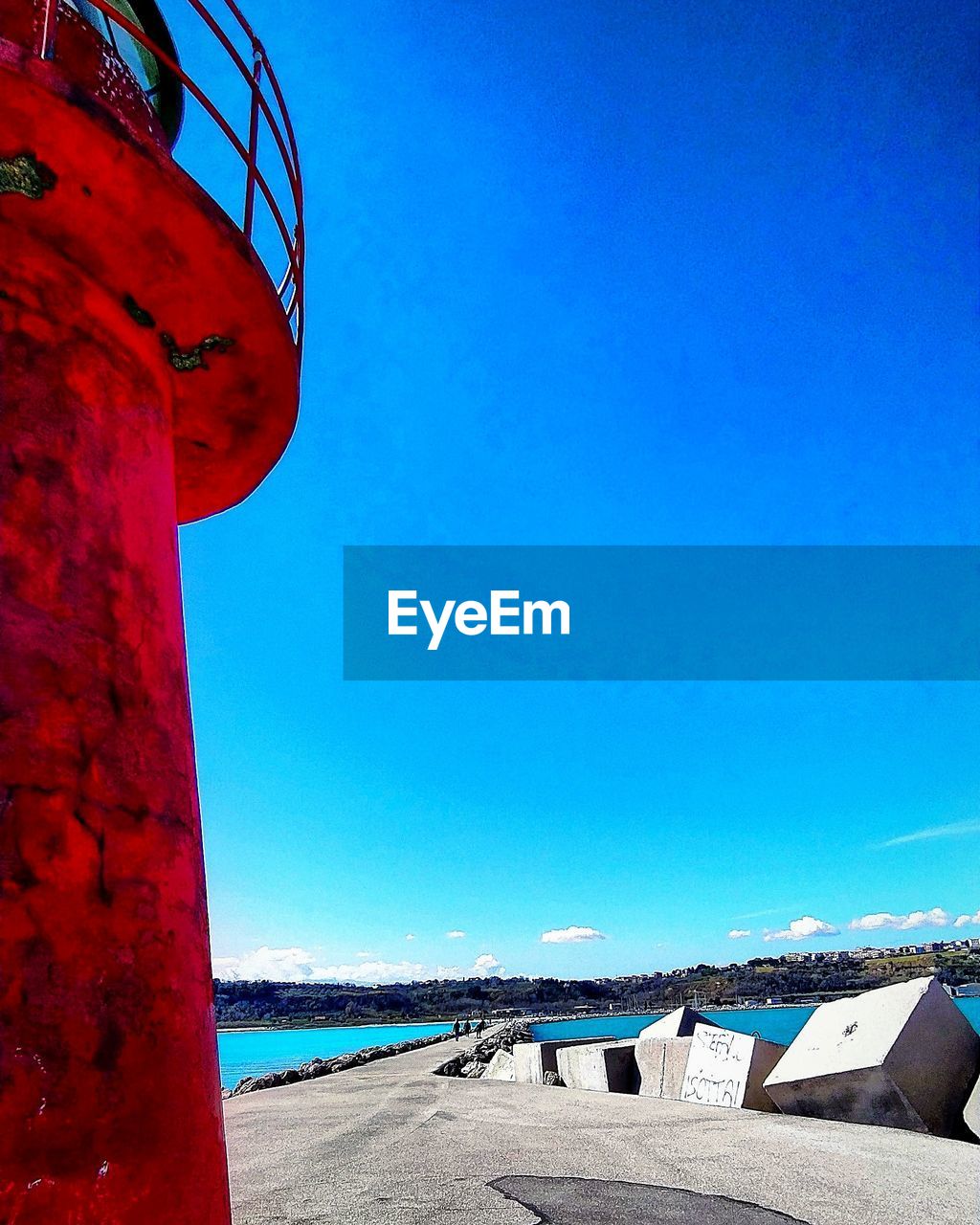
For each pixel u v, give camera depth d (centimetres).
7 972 217
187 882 280
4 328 271
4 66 239
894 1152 678
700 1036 1113
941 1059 781
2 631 243
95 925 241
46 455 271
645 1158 709
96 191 277
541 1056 1457
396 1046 2978
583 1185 620
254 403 380
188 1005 266
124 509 297
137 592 293
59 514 269
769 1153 694
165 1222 238
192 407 379
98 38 352
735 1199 562
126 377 317
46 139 258
